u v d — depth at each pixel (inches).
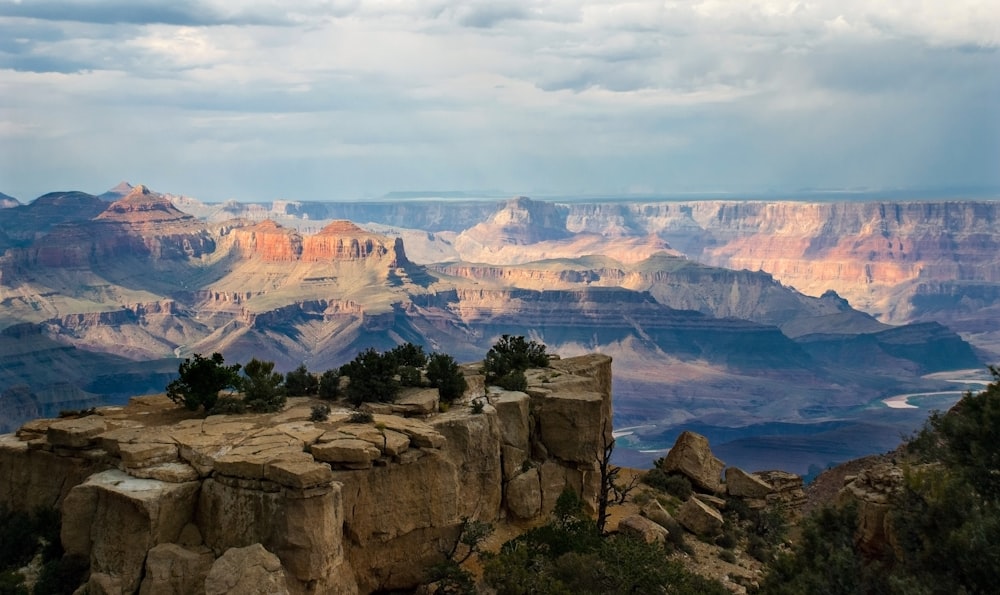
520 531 2016.5
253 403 1955.0
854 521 1705.2
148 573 1482.5
